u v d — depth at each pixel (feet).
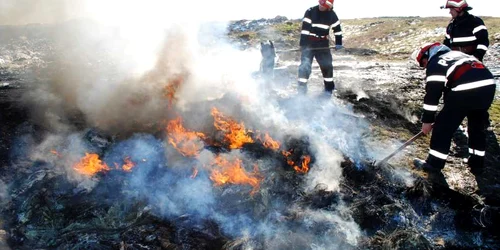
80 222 10.46
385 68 28.63
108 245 9.57
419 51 13.34
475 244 10.19
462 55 12.37
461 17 15.69
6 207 10.84
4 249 9.48
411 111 18.66
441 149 12.65
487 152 14.42
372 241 10.14
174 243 9.73
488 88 11.89
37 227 10.26
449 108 12.35
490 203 11.59
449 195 11.83
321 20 19.53
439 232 10.62
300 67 20.35
